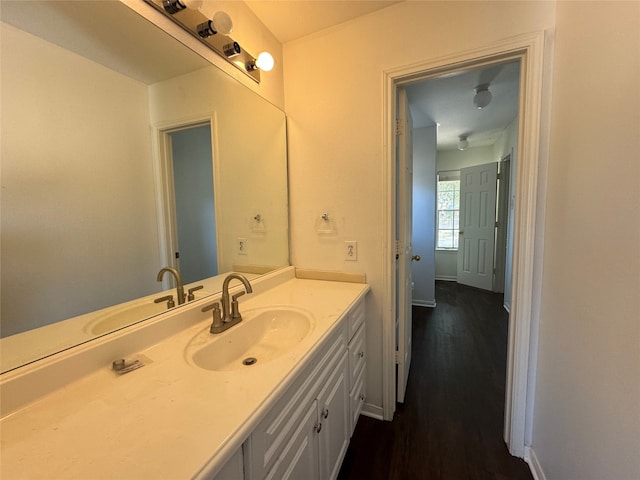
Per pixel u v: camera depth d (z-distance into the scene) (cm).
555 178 117
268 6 146
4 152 70
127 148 99
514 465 139
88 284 87
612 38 82
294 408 84
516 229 135
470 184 455
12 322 71
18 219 72
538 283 131
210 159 133
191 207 125
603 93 86
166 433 57
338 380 121
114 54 93
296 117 175
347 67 160
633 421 72
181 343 97
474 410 178
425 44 142
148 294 106
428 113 305
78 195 85
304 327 119
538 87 123
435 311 352
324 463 107
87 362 77
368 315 169
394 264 168
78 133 85
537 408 133
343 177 167
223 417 61
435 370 223
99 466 50
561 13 114
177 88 115
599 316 87
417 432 161
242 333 114
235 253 146
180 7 106
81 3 84
